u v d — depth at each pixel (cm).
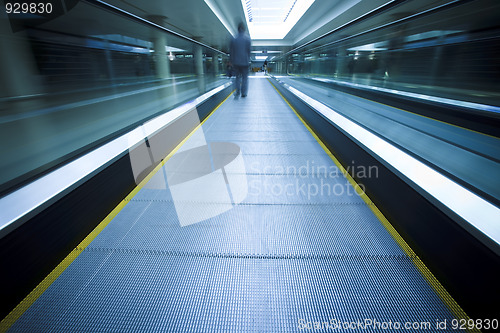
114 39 315
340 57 672
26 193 121
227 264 138
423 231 135
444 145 188
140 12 482
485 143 188
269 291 121
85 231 157
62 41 236
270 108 604
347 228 167
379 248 148
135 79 367
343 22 895
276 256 143
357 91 533
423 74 415
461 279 109
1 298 102
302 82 962
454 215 113
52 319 108
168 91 442
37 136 186
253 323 107
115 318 109
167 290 122
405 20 293
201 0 422
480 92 307
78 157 163
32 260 118
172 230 165
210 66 748
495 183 133
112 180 185
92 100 269
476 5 249
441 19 331
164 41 441
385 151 188
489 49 297
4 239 102
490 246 93
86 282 126
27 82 204
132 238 157
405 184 152
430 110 304
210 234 161
